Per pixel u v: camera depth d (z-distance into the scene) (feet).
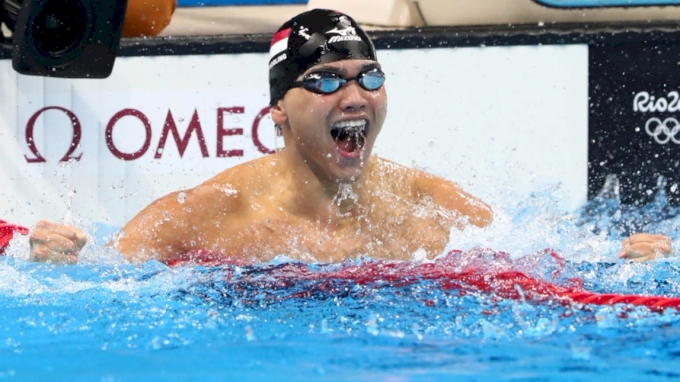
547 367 19.57
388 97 48.39
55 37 28.53
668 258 31.73
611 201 47.19
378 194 33.27
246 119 48.85
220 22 56.34
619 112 47.16
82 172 49.88
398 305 25.03
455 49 47.98
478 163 48.16
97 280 28.63
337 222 32.71
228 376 18.85
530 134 47.83
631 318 23.94
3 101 50.14
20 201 50.21
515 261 30.53
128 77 49.34
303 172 32.37
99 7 28.27
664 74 46.68
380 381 18.48
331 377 18.71
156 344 21.59
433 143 48.32
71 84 49.62
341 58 30.73
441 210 34.12
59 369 19.48
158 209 33.32
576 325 23.21
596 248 35.09
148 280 28.63
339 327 23.02
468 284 27.14
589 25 47.37
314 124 30.81
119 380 18.66
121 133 49.55
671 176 46.78
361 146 31.81
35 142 50.03
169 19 52.90
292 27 32.07
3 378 18.84
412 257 32.50
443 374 19.01
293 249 32.19
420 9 51.70
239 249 32.63
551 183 47.65
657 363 19.93
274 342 21.71
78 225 40.29
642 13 48.91
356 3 55.01
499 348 21.15
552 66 47.55
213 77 48.91
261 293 26.63
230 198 33.53
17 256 32.12
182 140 49.21
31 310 25.08
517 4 49.19
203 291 27.02
